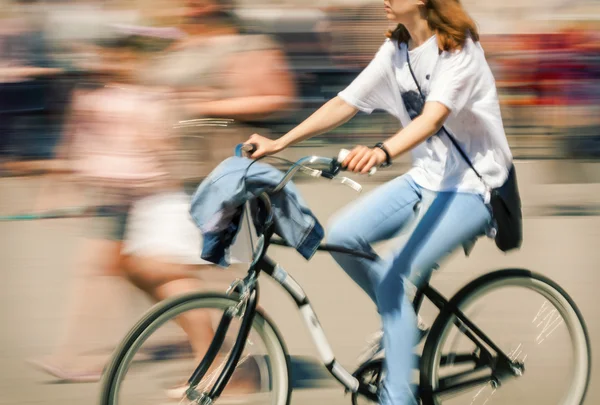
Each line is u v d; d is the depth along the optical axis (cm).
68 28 617
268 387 369
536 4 845
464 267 632
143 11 430
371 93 383
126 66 430
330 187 774
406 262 367
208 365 350
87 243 452
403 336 369
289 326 532
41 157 757
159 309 344
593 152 870
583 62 859
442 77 349
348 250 370
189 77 430
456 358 394
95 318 475
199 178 434
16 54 718
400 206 377
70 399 452
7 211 712
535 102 867
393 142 341
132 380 347
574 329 407
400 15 355
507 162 367
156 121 428
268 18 686
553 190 800
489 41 850
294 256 645
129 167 427
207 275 441
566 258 655
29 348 509
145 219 434
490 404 415
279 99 444
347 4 747
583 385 410
